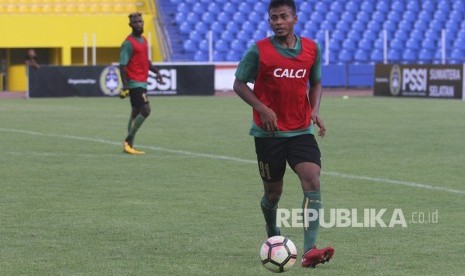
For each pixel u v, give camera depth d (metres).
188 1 56.41
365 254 10.84
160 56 53.78
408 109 38.31
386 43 56.59
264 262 9.63
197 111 37.41
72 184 16.89
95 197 15.31
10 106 40.50
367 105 41.12
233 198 15.20
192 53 54.44
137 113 22.33
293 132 10.49
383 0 59.53
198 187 16.50
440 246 11.30
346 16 58.69
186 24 55.50
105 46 54.41
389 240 11.69
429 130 28.62
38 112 36.66
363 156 21.52
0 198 15.16
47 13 54.41
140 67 22.17
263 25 56.53
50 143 24.56
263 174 10.73
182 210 13.99
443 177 17.81
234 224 12.81
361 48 57.78
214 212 13.81
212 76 49.47
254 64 10.52
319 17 58.38
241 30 56.09
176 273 9.84
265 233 12.16
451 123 31.17
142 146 23.86
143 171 18.78
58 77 47.56
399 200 14.94
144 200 15.00
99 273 9.84
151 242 11.55
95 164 19.97
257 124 10.59
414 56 58.19
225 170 18.95
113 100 45.19
